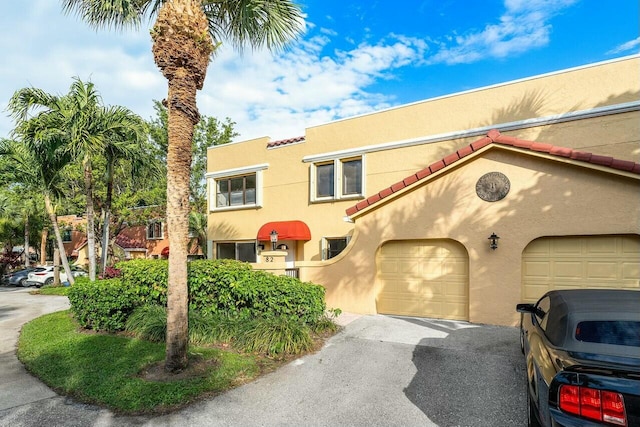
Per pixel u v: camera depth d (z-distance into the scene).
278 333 7.64
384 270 10.98
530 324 5.75
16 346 8.80
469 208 9.56
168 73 6.70
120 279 10.62
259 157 18.00
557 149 8.31
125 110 15.73
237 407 5.25
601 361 3.52
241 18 8.38
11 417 4.98
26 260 30.69
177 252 6.48
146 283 10.04
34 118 14.22
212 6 8.54
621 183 7.96
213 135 27.55
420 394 5.59
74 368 6.62
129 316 9.56
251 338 7.64
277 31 8.62
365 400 5.45
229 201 19.28
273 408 5.23
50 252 41.78
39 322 10.88
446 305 10.07
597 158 7.89
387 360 7.02
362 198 14.52
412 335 8.50
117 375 6.18
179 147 6.62
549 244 8.85
